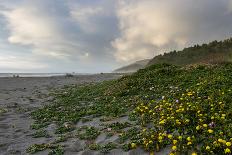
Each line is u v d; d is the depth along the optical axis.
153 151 9.62
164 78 21.38
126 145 10.34
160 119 11.58
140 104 15.11
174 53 75.81
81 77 56.69
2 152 11.44
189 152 8.98
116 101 17.73
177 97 14.89
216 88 15.30
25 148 11.75
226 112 11.25
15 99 24.61
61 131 13.53
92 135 12.12
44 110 18.58
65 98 22.88
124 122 13.18
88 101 20.16
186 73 21.73
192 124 10.89
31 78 52.53
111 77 53.34
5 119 16.92
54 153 10.80
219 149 8.73
